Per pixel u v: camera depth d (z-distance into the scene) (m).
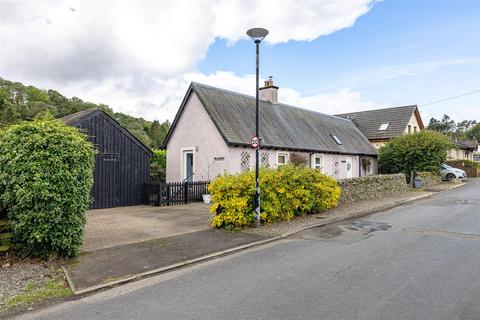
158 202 13.65
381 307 4.02
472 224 9.66
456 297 4.30
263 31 8.84
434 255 6.36
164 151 21.73
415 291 4.52
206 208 12.98
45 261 5.90
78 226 6.17
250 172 9.88
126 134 13.70
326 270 5.51
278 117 20.66
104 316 3.94
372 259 6.14
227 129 15.98
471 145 54.09
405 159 24.84
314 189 11.06
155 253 6.52
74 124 11.95
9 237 5.84
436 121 108.31
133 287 4.91
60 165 5.88
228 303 4.24
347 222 10.16
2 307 4.21
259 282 5.00
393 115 34.31
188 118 17.66
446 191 20.11
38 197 5.66
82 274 5.32
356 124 35.03
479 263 5.83
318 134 22.50
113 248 6.85
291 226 9.21
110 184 13.14
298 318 3.76
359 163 25.58
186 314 3.95
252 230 8.68
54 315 3.99
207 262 6.14
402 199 15.48
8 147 5.82
